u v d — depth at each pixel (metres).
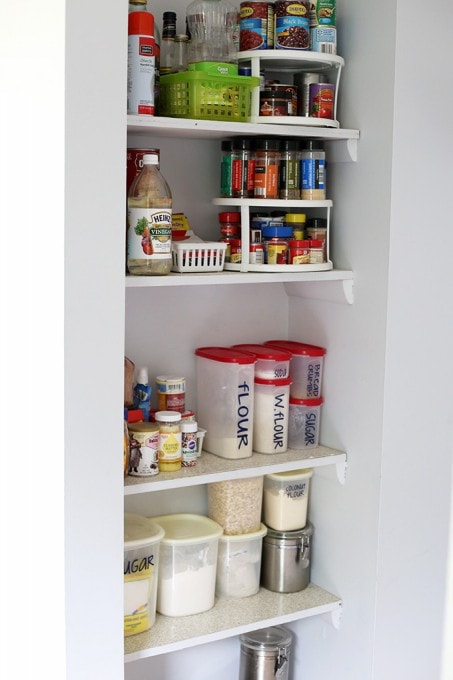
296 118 2.10
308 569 2.40
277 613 2.24
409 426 2.22
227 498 2.28
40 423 1.88
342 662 2.35
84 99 1.69
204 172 2.29
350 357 2.26
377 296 2.16
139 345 2.27
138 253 1.94
